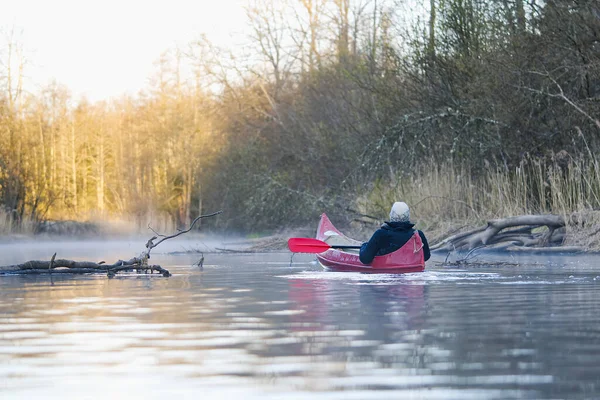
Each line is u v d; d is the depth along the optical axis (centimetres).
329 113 3881
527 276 1323
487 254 2056
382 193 2767
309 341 632
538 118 2569
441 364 535
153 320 769
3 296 1031
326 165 3709
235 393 454
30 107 6706
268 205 3666
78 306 903
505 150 2575
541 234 2169
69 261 1487
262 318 778
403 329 698
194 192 6000
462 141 2652
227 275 1430
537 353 574
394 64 3055
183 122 6372
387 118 3047
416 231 1439
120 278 1373
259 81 5612
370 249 1419
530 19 2575
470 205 2419
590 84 2545
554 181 2244
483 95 2616
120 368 526
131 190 6625
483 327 708
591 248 2008
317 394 451
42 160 6688
